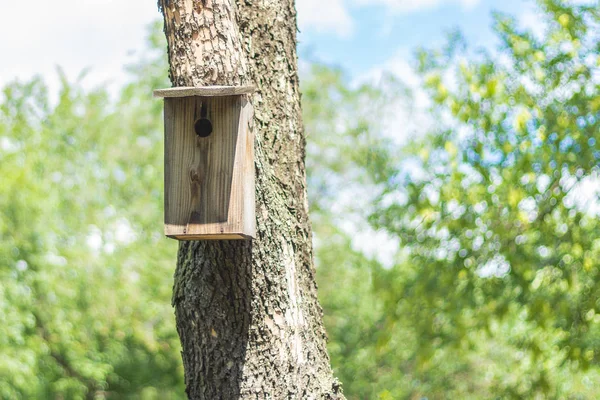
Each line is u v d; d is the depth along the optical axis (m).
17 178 16.77
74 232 19.14
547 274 8.68
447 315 9.82
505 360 16.45
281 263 4.58
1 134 17.53
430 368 16.20
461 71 8.19
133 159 21.97
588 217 8.62
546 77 8.33
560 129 7.98
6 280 16.56
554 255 8.59
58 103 19.36
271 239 4.56
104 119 20.78
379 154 9.74
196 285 4.52
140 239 20.77
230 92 4.32
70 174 19.78
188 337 4.61
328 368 4.76
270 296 4.53
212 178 4.45
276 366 4.51
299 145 4.88
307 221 4.84
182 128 4.52
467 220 8.74
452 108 8.21
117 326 19.55
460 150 8.46
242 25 4.84
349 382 22.81
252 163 4.53
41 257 17.50
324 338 4.82
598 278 8.57
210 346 4.53
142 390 23.56
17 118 18.11
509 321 10.59
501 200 8.51
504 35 8.41
